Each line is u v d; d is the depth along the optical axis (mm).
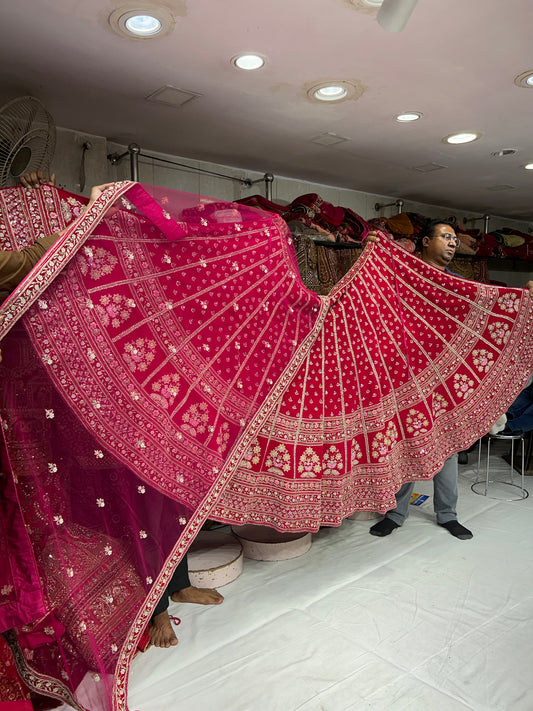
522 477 3924
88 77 2609
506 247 6352
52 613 1604
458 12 2096
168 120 3205
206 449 1966
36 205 1993
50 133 2543
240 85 2734
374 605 2338
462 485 3934
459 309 2674
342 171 4520
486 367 2709
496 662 1946
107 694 1614
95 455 1709
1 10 2014
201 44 2305
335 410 2416
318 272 3961
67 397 1645
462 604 2336
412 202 5934
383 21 1750
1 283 1587
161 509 1846
